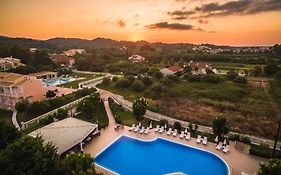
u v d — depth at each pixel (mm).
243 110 41875
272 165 16875
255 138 30375
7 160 15148
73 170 16297
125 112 41438
